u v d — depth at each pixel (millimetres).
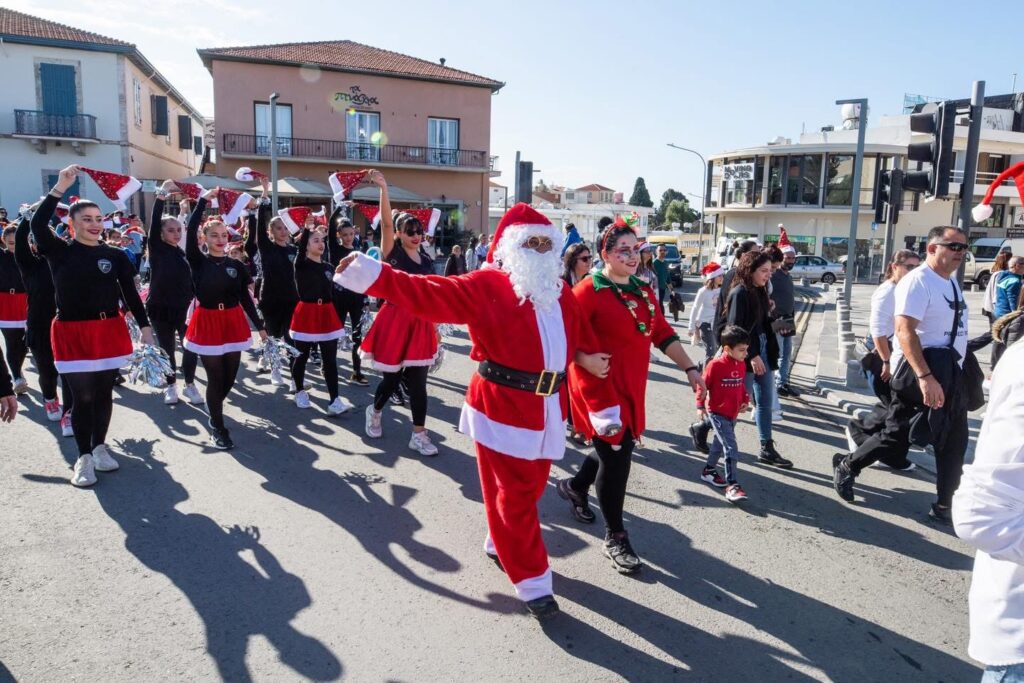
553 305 3416
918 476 5555
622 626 3381
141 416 6566
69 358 4773
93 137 26547
